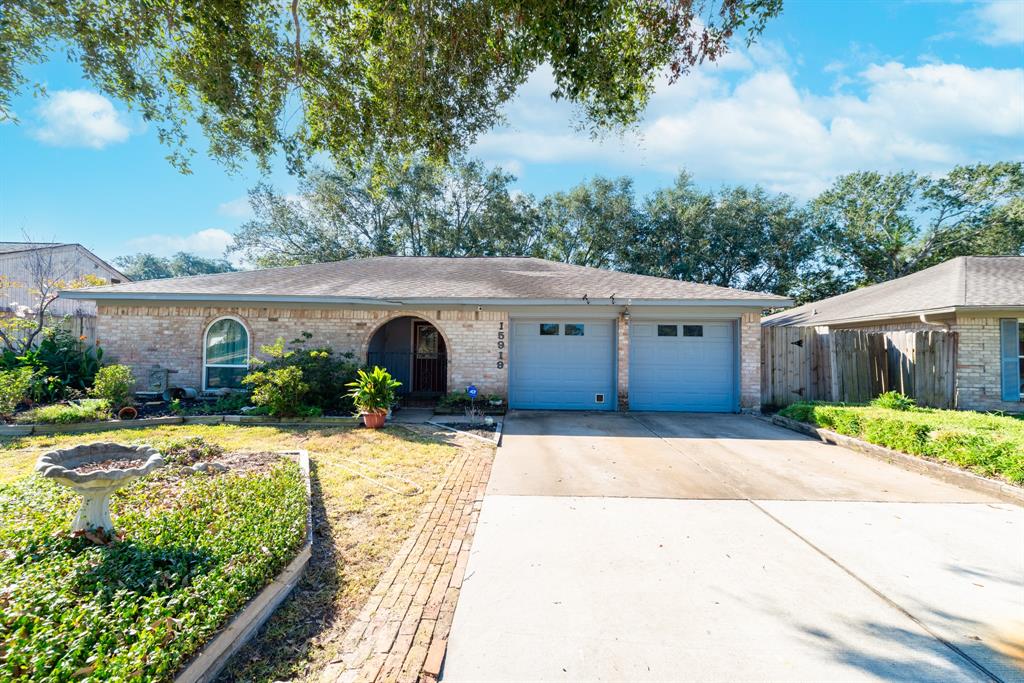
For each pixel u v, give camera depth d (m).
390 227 29.83
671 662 2.60
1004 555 3.88
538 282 12.48
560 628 2.90
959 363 10.40
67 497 4.28
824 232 31.30
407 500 5.04
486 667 2.55
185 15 7.35
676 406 11.46
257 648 2.67
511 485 5.61
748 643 2.76
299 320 11.45
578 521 4.54
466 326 11.38
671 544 4.06
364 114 8.43
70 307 20.77
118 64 7.72
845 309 14.87
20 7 6.91
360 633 2.84
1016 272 12.08
